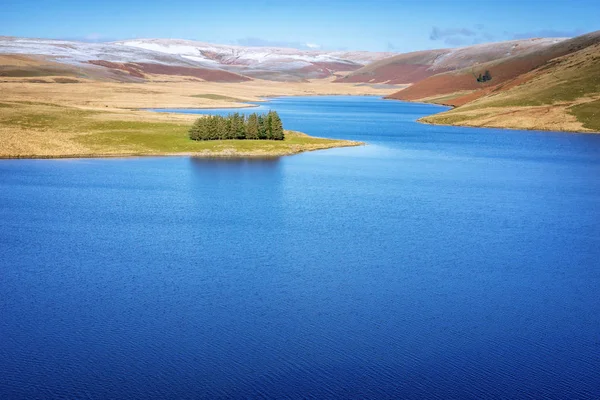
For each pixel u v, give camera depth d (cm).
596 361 3447
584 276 4838
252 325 3859
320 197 7900
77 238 5769
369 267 5000
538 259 5278
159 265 4994
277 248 5512
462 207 7406
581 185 9075
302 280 4669
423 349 3562
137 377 3228
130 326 3831
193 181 8881
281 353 3497
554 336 3753
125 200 7519
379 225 6425
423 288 4531
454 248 5588
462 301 4291
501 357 3475
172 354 3475
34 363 3369
